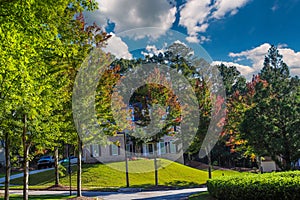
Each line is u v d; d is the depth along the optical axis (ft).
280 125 50.72
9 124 32.37
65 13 31.96
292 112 49.93
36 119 33.06
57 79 34.58
